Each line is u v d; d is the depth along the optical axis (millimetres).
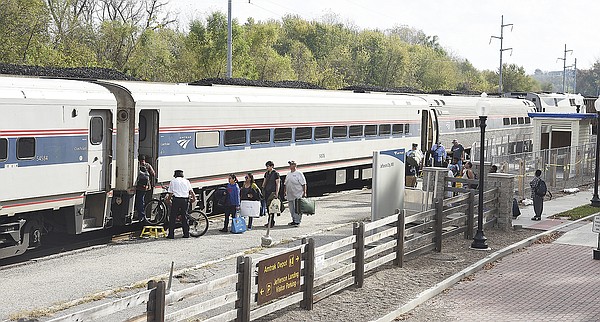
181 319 9359
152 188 20297
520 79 118312
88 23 54844
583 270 16219
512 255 17891
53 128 16828
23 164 16078
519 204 27125
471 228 19656
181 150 21359
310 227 21219
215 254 16984
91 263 15789
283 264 11594
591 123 39219
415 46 107000
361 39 93062
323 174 30453
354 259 14055
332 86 72062
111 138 18703
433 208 17812
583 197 29828
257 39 59031
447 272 15531
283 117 26188
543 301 13555
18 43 42125
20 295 12938
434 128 39844
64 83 17547
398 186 18578
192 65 51156
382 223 15008
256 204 20234
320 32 92562
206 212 23453
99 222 18750
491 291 14281
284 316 11984
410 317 12438
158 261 16078
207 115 22312
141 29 56844
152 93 20203
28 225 16797
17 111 15883
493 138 47312
